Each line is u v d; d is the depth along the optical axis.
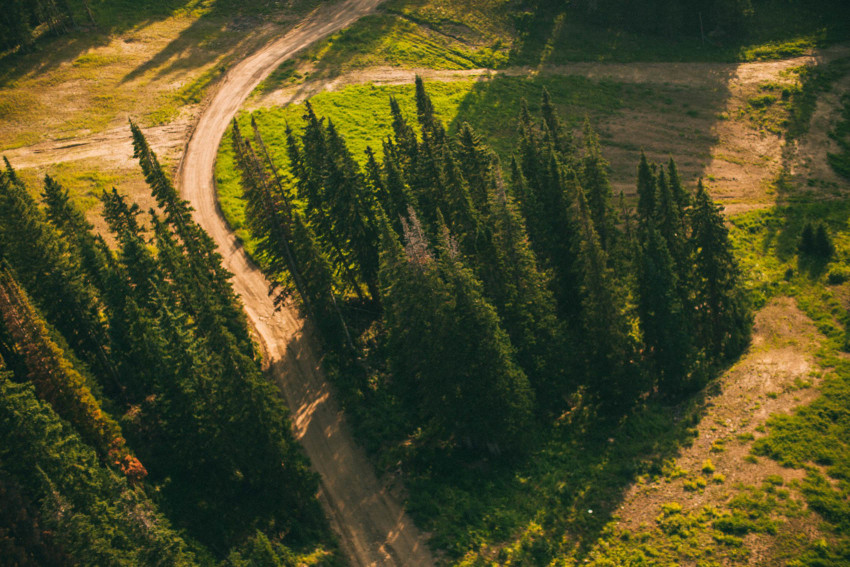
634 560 38.78
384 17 113.44
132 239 48.94
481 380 43.19
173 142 88.31
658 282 49.38
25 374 42.28
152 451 44.16
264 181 53.19
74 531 31.95
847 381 49.97
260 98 96.12
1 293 38.44
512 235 48.28
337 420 50.34
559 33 110.62
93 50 104.56
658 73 103.50
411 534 41.44
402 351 46.91
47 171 82.12
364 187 55.31
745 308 57.28
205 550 37.22
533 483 44.50
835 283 63.00
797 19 110.00
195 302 40.62
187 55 105.31
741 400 49.94
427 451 47.09
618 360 48.25
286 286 57.59
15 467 34.91
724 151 88.75
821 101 95.38
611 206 57.41
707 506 41.81
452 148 62.62
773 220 75.50
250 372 40.22
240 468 42.81
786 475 43.25
